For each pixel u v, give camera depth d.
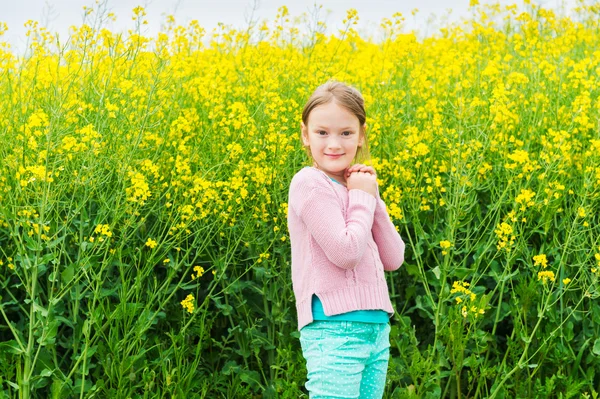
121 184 3.38
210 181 3.57
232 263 3.51
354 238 2.09
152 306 3.37
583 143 4.05
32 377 2.89
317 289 2.17
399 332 3.36
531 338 3.14
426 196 3.76
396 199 3.55
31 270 3.16
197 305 3.57
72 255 3.41
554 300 3.32
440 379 3.42
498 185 3.81
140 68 4.19
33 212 3.01
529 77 4.92
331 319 2.15
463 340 3.17
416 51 5.27
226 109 4.46
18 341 2.86
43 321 2.88
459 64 4.80
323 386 2.14
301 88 4.68
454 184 3.61
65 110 3.12
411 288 3.48
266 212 3.61
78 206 3.07
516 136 4.25
